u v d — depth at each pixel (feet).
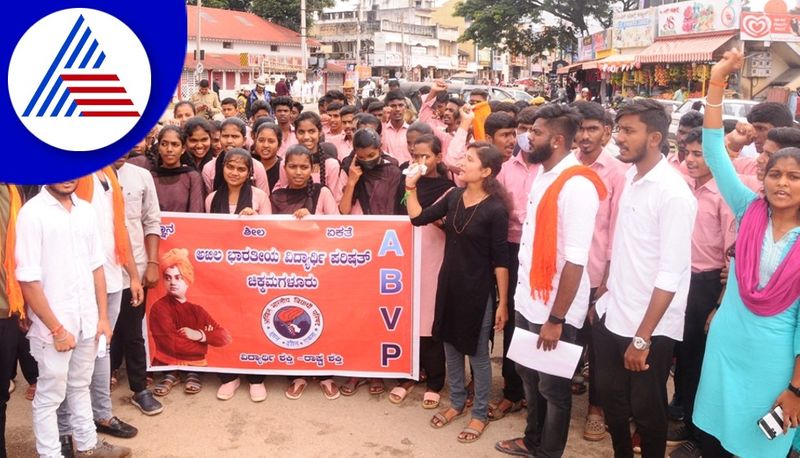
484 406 13.21
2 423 11.35
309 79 137.28
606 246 13.19
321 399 14.80
